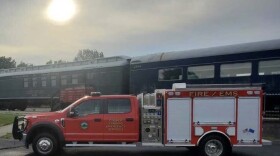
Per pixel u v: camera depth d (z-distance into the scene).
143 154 11.17
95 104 10.38
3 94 32.66
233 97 9.84
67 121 10.29
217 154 9.83
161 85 19.03
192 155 10.97
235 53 15.92
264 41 15.23
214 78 16.58
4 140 14.04
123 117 10.17
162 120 10.11
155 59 19.56
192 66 17.59
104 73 24.23
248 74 15.40
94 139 10.20
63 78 27.33
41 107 29.86
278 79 14.48
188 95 9.95
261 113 9.78
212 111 9.89
